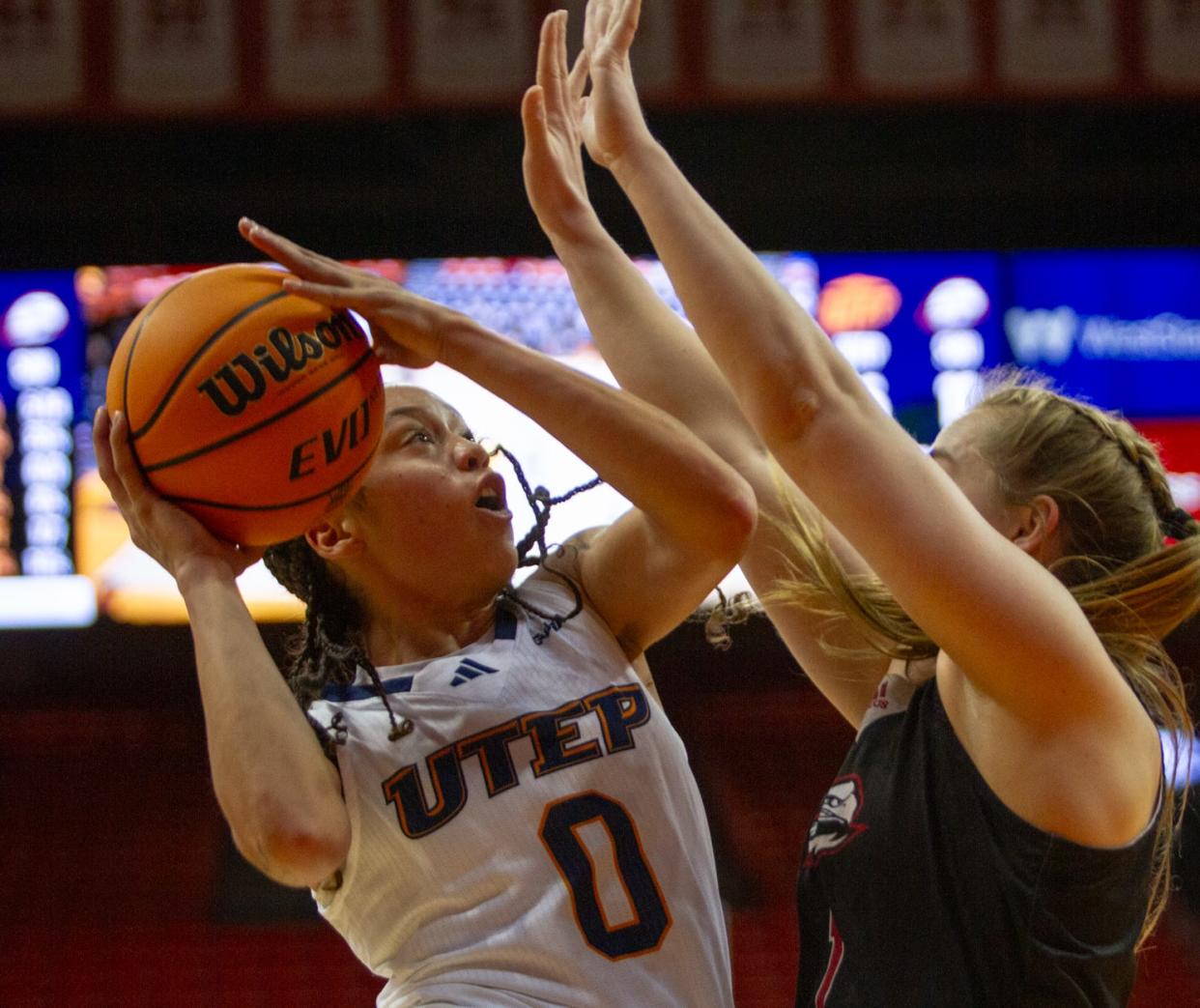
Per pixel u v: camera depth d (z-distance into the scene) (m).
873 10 11.68
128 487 2.24
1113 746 1.88
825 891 2.16
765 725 14.17
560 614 2.54
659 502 2.28
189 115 11.50
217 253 13.98
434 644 2.56
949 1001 1.97
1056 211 14.44
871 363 12.36
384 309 2.25
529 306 12.28
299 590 2.65
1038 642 1.79
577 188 2.69
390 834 2.32
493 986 2.25
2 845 12.69
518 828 2.32
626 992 2.26
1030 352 12.36
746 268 1.98
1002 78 11.73
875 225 14.30
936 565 1.80
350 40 11.52
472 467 2.56
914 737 2.14
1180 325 12.42
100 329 12.12
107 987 11.09
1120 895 1.93
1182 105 12.23
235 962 11.33
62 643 13.62
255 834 2.06
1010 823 1.93
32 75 11.45
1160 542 2.25
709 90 11.62
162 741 13.95
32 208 13.62
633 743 2.42
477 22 11.53
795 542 2.30
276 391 2.18
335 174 13.75
